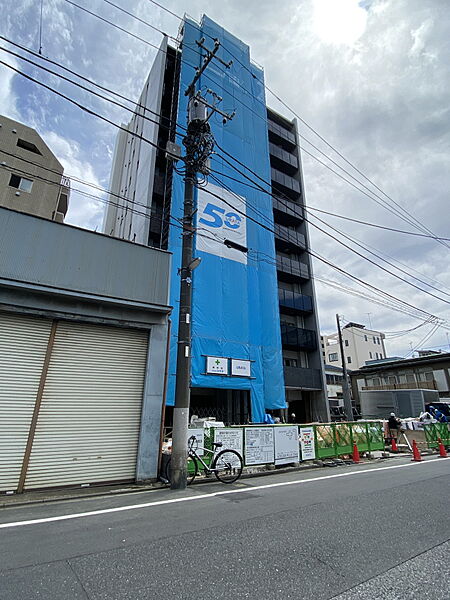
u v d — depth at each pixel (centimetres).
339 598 259
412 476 787
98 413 736
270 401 1720
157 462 755
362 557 331
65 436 688
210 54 942
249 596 263
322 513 479
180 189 1766
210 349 1559
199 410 1794
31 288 697
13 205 2062
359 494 598
